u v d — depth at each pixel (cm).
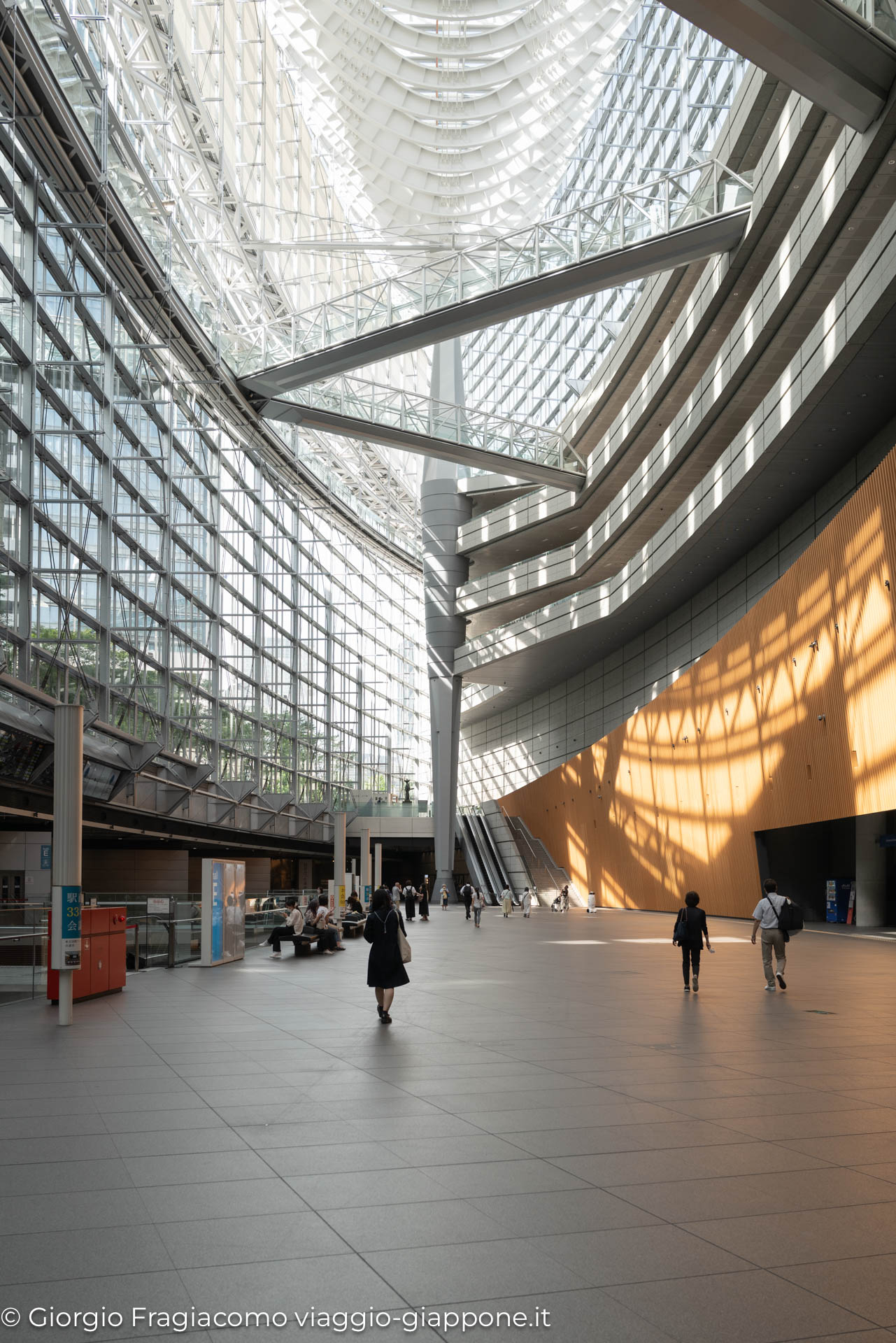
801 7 1541
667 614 4206
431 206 4381
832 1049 841
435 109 3944
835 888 2775
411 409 4056
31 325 2262
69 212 2506
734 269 2695
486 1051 838
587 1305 341
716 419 2980
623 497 3888
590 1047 855
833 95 1681
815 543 2291
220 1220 425
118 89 2711
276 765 4588
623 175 4306
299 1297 349
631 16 3762
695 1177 480
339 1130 574
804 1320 330
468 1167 500
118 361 2838
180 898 1919
